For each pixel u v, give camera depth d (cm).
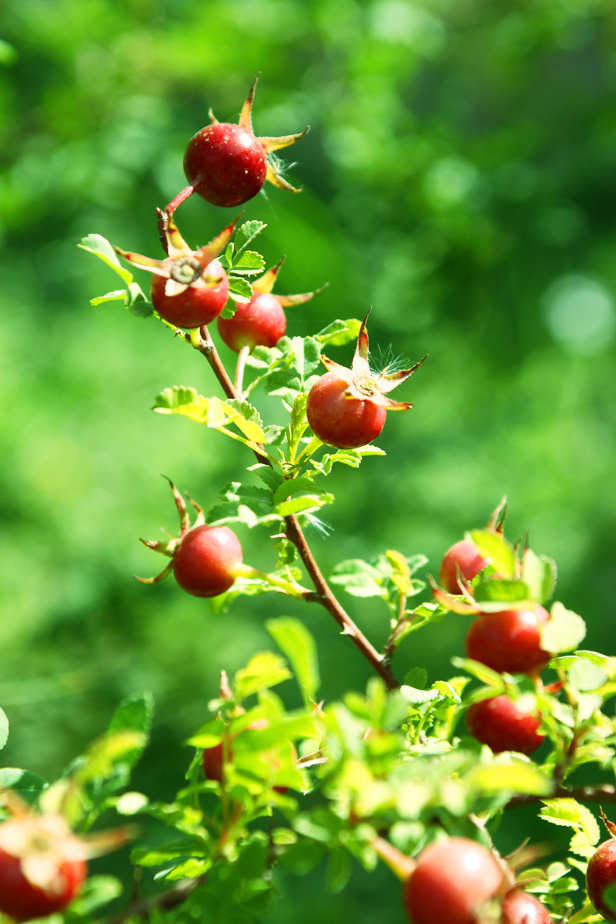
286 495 45
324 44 125
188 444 144
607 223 113
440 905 40
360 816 41
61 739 116
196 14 122
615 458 161
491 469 145
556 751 43
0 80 113
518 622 43
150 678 121
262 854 41
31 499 136
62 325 151
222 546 45
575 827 45
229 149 45
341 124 121
